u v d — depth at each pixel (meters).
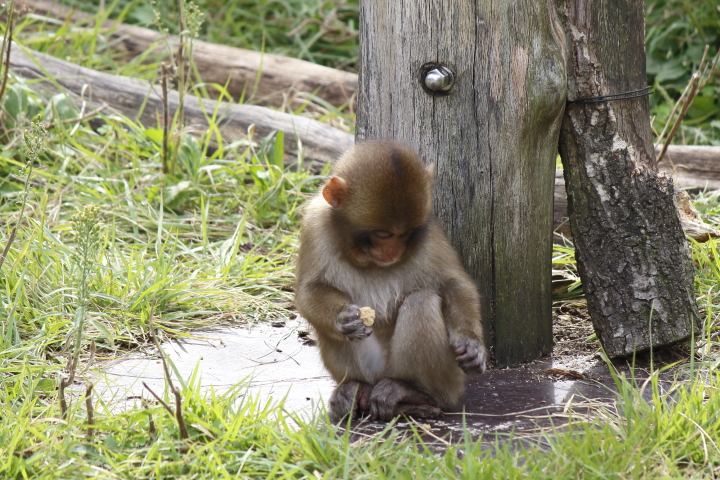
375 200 8.16
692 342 8.45
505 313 9.71
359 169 8.28
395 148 8.29
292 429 7.45
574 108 9.79
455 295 8.70
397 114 9.42
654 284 9.63
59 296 10.63
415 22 9.16
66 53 19.81
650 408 7.54
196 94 17.45
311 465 6.96
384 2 9.24
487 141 9.27
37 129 9.66
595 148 9.78
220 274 12.24
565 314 11.43
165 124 14.54
